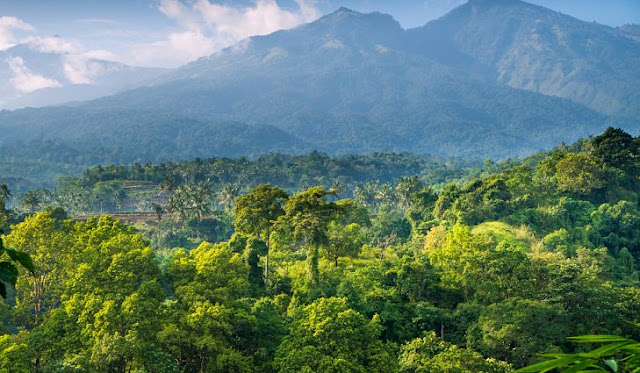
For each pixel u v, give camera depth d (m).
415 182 189.50
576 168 124.75
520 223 109.44
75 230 55.16
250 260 71.56
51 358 41.16
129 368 40.88
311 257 68.25
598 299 59.53
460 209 118.00
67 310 43.84
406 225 137.62
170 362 40.12
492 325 55.97
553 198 121.50
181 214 165.50
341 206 72.75
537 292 64.56
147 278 49.06
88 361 37.56
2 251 5.03
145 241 55.09
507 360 55.75
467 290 69.44
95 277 47.09
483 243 71.12
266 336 50.91
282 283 72.50
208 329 44.75
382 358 45.00
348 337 45.56
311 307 49.47
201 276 52.00
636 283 87.94
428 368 45.00
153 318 44.38
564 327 56.31
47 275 53.25
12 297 67.44
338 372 42.00
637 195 124.38
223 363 43.25
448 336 61.41
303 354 43.34
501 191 120.12
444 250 74.62
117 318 42.19
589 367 4.02
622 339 4.18
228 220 170.25
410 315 63.28
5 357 35.81
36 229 51.66
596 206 121.00
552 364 4.05
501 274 65.62
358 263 82.25
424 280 68.81
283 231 73.12
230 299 51.03
